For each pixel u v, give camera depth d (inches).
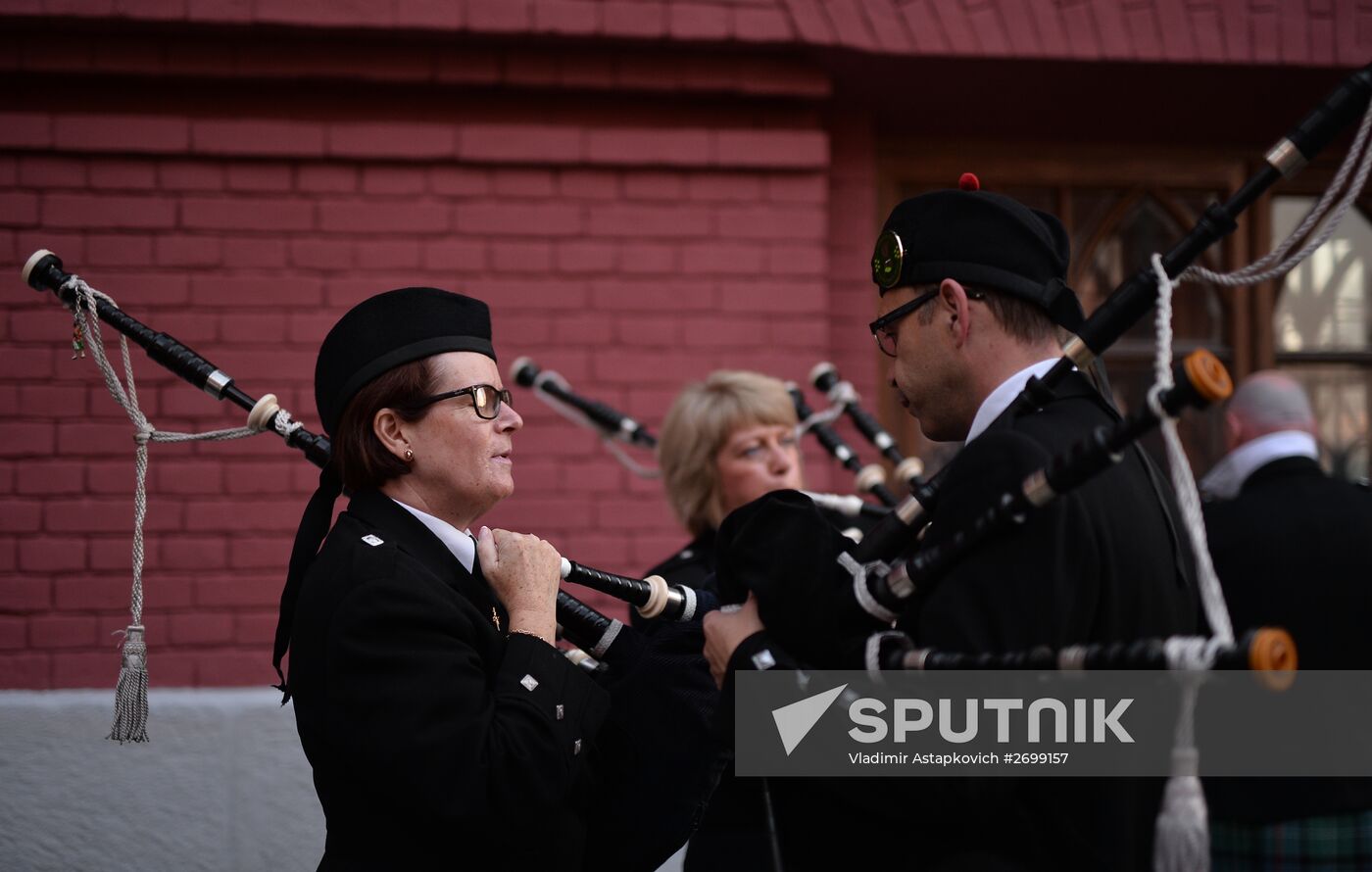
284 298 138.5
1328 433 171.8
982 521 54.2
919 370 63.6
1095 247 168.7
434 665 64.5
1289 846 85.9
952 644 54.2
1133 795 58.2
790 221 145.1
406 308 71.9
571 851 70.5
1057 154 167.6
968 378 62.5
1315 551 92.5
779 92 142.7
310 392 138.4
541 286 142.3
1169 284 54.0
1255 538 93.7
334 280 139.3
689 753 73.8
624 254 143.3
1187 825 46.4
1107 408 62.5
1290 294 171.6
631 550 142.5
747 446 109.0
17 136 134.8
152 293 137.1
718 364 143.9
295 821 134.2
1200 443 169.5
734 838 79.8
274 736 134.3
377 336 71.3
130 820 132.3
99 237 136.6
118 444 135.9
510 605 70.2
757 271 144.6
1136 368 168.9
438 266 140.7
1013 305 61.7
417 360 71.1
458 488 71.5
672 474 111.8
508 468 72.7
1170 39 144.9
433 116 140.8
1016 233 62.0
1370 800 85.9
